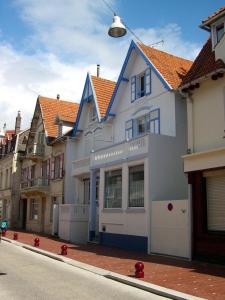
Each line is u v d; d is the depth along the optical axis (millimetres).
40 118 35250
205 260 14266
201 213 14758
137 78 22312
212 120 14992
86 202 26500
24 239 24578
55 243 22047
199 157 15000
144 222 17453
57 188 30297
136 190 18391
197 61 16812
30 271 12406
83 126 28391
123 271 12320
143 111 21219
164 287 9797
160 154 17859
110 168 20703
